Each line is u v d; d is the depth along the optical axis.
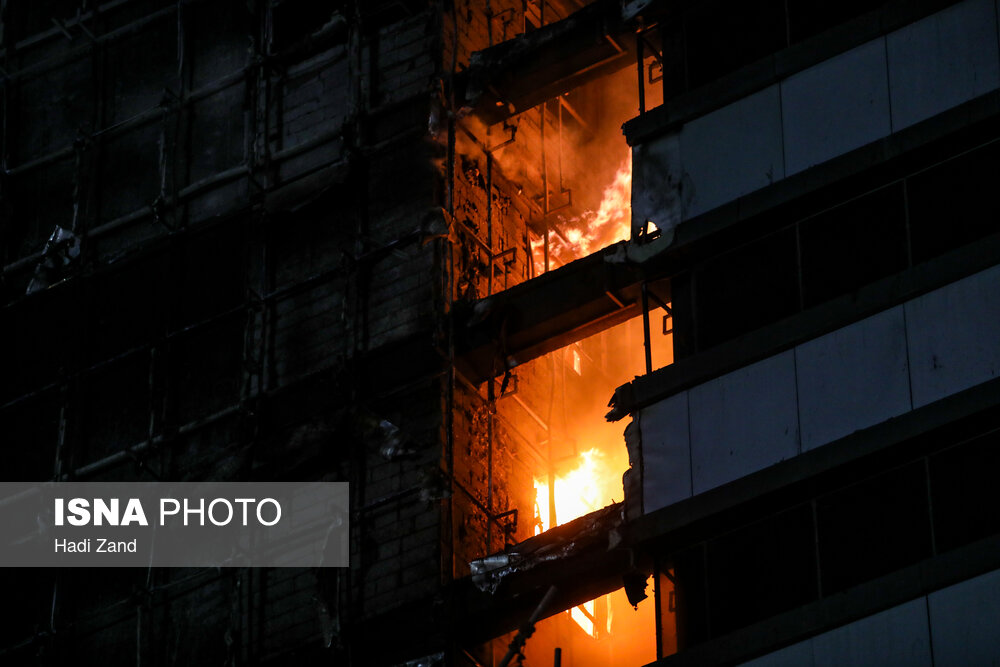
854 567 47.41
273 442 57.66
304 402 57.81
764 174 52.41
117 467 60.66
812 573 47.97
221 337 60.75
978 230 48.94
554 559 51.38
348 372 57.03
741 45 54.81
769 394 50.12
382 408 56.50
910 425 47.62
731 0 55.47
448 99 59.31
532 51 58.12
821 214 51.38
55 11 68.81
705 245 52.59
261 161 61.84
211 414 59.72
